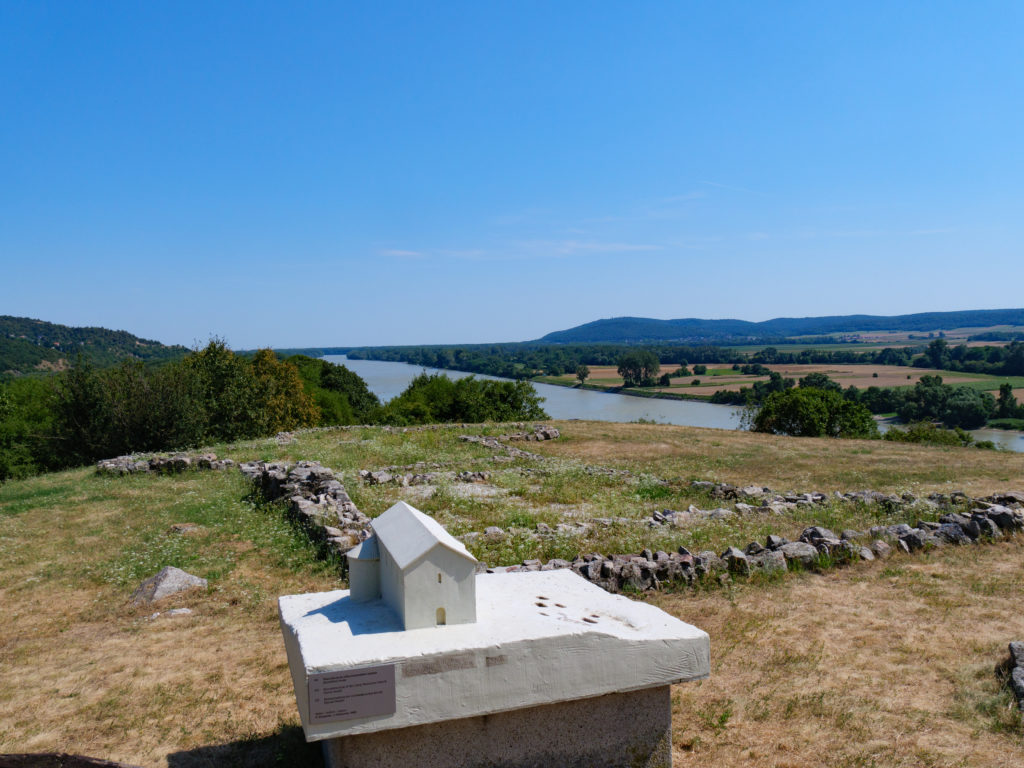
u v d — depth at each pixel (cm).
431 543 412
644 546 1067
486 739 399
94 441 2409
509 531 1165
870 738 520
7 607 869
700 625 756
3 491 1700
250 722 553
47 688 632
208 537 1172
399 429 2772
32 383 3875
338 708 364
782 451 2344
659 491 1583
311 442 2402
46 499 1553
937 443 2866
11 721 569
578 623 427
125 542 1166
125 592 916
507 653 391
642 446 2445
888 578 902
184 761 494
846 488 1686
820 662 654
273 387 3622
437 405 4819
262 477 1566
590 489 1627
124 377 2475
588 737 419
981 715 550
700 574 892
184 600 873
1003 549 1022
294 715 561
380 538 461
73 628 795
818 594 846
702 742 518
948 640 697
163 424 2448
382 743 381
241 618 806
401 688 373
